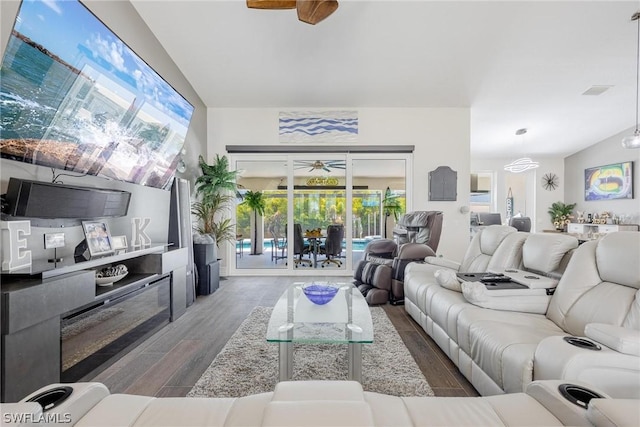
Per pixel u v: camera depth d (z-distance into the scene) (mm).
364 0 3170
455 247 5410
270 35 3678
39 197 1898
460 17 3381
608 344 1310
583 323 1733
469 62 4176
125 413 1005
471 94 5004
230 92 4926
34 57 1876
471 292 2127
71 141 2246
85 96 2312
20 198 1789
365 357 2332
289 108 5410
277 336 1732
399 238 4457
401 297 3668
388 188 5582
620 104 5355
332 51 3963
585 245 2027
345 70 4367
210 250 4301
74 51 2145
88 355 2047
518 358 1456
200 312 3455
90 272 2016
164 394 1880
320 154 5492
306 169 5523
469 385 1982
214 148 5410
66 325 1871
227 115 5406
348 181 5516
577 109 5547
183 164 4426
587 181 7613
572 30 3549
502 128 6379
